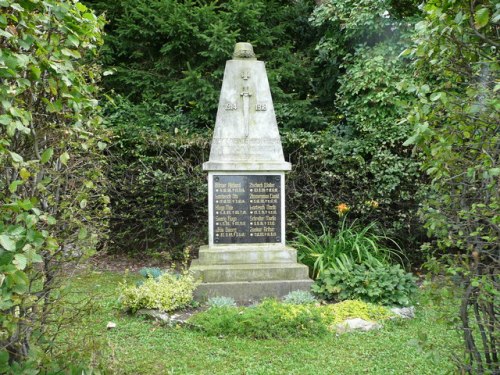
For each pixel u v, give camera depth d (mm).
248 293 6645
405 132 9531
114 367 3242
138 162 10047
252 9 12320
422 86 2787
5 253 2062
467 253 2643
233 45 11883
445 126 2652
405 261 9742
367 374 4176
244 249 7180
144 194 10086
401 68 10445
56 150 2932
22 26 2418
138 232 10133
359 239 7883
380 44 10945
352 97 11172
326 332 5219
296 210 9992
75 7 2998
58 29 2707
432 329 5391
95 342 2777
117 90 12812
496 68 2738
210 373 4199
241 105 7488
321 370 4258
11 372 2301
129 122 10969
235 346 4840
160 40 12789
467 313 2738
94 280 8086
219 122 7457
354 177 9711
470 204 2746
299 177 9953
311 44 13570
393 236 9688
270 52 12953
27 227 2191
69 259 2910
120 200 9898
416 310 6176
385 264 7574
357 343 4941
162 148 9977
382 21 10938
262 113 7520
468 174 2479
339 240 7848
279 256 7188
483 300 2572
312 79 13156
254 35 12555
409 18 10578
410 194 9562
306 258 7977
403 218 9445
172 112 12125
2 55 2150
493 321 2605
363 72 10500
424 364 4344
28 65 2490
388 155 9531
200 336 5137
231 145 7410
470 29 2760
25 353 2576
